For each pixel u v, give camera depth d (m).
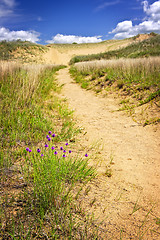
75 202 1.95
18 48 39.62
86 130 4.37
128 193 2.23
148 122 4.69
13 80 5.97
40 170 2.26
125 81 8.51
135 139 3.93
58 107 5.80
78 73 14.98
